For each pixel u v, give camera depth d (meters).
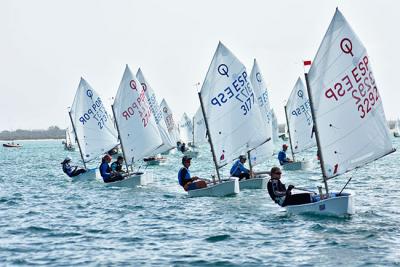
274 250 60.16
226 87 107.25
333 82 77.31
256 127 109.38
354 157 78.19
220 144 107.00
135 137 141.00
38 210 93.62
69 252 61.34
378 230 68.00
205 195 104.50
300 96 179.62
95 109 162.75
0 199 110.44
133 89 140.50
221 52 106.94
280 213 82.88
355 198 97.75
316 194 81.25
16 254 60.56
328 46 76.88
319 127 77.31
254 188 111.75
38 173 191.25
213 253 59.72
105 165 132.50
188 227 74.50
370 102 78.25
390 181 130.38
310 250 59.56
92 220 82.06
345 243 62.03
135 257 58.72
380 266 53.03
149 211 89.38
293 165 170.12
